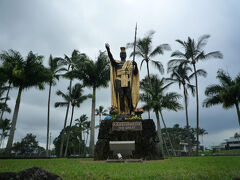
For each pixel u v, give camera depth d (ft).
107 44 55.26
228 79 96.22
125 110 55.98
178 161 35.29
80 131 186.19
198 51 103.04
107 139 43.42
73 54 122.72
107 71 97.19
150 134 43.21
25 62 78.64
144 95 105.50
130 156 40.81
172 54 106.42
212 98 99.40
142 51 103.50
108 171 20.92
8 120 182.50
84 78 97.71
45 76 81.20
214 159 40.16
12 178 10.30
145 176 17.31
